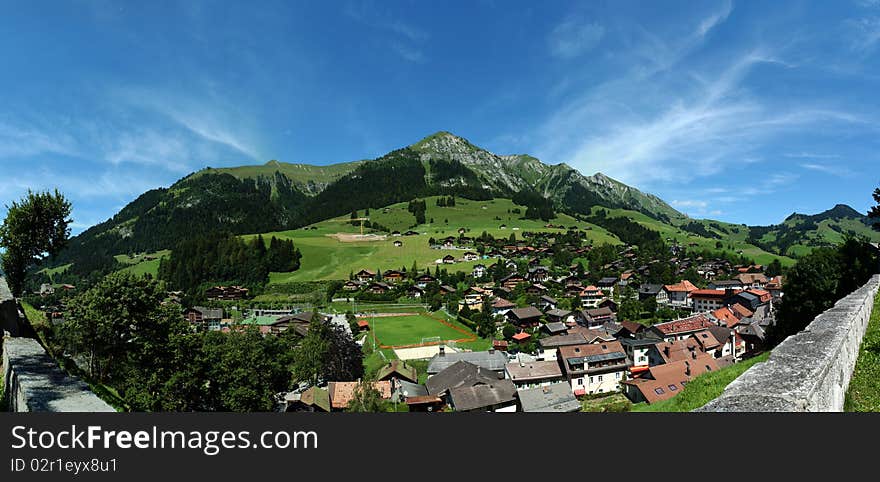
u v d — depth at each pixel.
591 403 52.53
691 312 104.38
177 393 30.06
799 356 10.47
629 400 49.84
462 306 106.69
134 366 29.03
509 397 48.31
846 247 34.03
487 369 57.84
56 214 30.78
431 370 60.22
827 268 32.72
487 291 122.44
